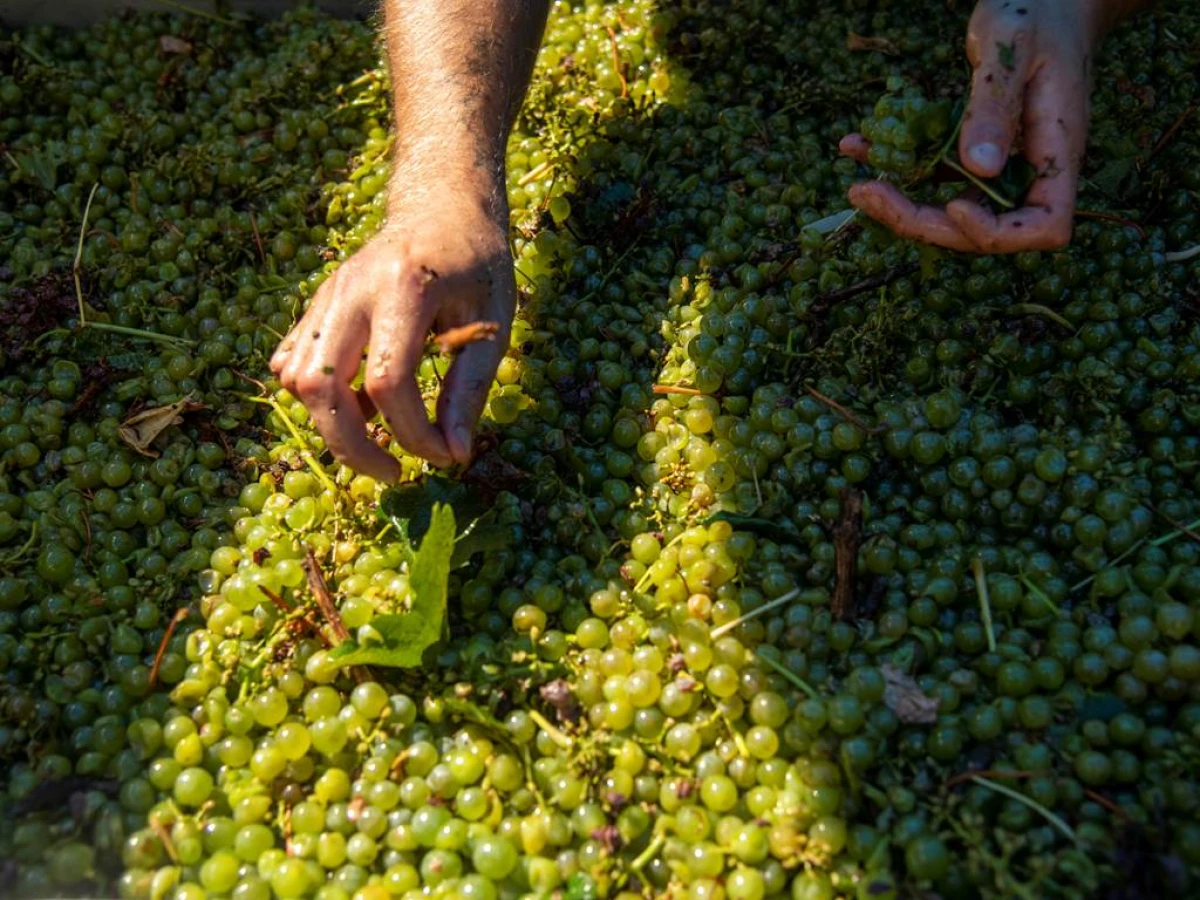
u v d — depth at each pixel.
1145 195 0.66
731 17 0.78
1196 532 0.52
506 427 0.59
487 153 0.56
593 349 0.62
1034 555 0.52
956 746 0.46
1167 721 0.47
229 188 0.73
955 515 0.54
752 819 0.46
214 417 0.63
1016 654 0.49
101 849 0.47
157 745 0.49
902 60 0.76
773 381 0.61
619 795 0.46
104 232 0.70
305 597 0.53
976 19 0.50
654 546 0.54
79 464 0.60
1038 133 0.49
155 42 0.82
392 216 0.53
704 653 0.49
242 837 0.47
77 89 0.78
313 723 0.49
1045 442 0.56
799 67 0.77
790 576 0.52
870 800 0.46
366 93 0.76
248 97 0.77
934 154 0.53
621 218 0.68
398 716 0.49
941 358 0.59
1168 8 0.77
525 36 0.61
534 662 0.50
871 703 0.47
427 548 0.47
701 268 0.66
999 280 0.61
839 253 0.63
